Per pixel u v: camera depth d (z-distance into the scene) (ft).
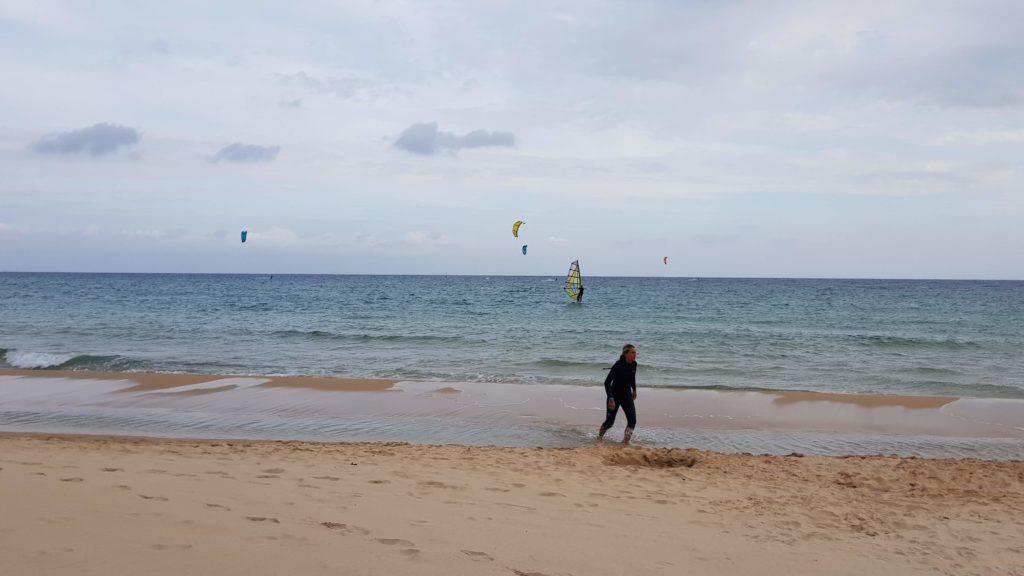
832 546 15.47
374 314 128.06
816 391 48.52
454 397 42.93
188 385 46.16
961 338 85.30
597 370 57.36
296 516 14.28
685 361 63.82
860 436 33.76
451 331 92.22
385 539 12.96
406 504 16.60
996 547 15.80
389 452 26.08
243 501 15.40
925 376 55.83
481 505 17.24
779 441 32.63
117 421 35.27
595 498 19.20
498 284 374.22
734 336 86.12
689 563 13.41
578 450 27.78
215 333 85.25
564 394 44.21
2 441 26.02
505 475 21.95
